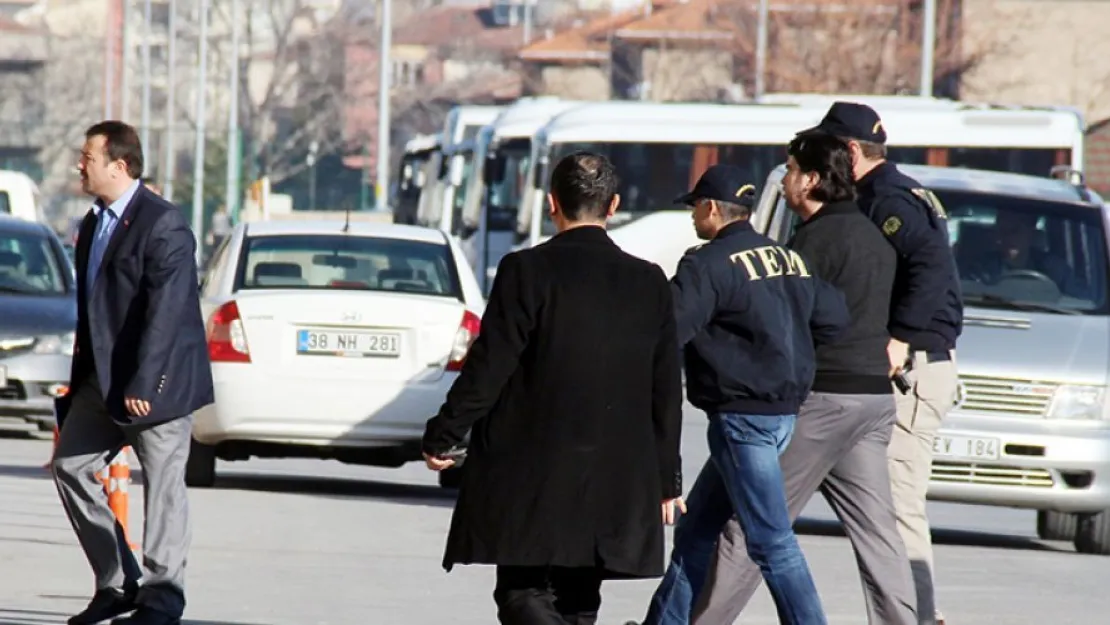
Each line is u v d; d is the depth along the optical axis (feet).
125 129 71.20
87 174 71.05
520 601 55.26
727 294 62.80
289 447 116.67
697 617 66.33
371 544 99.55
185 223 71.26
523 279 54.60
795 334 63.57
